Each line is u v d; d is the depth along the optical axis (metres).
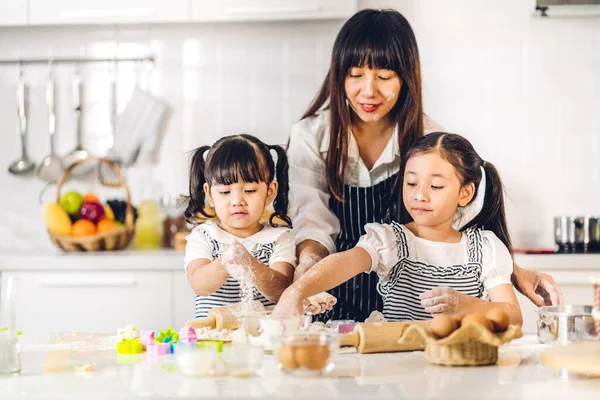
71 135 3.46
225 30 3.42
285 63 3.40
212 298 2.00
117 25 3.45
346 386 1.16
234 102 3.43
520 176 3.36
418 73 2.11
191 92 3.44
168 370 1.31
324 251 2.13
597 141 3.34
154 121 3.42
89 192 3.47
